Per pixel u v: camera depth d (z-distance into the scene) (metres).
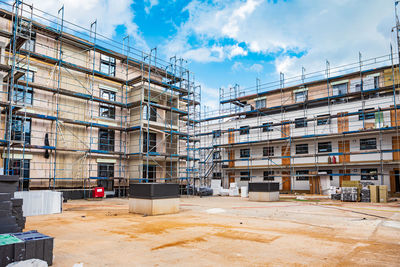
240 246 7.39
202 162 39.25
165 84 28.73
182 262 6.05
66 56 23.50
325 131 32.00
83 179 23.33
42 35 22.44
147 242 7.81
